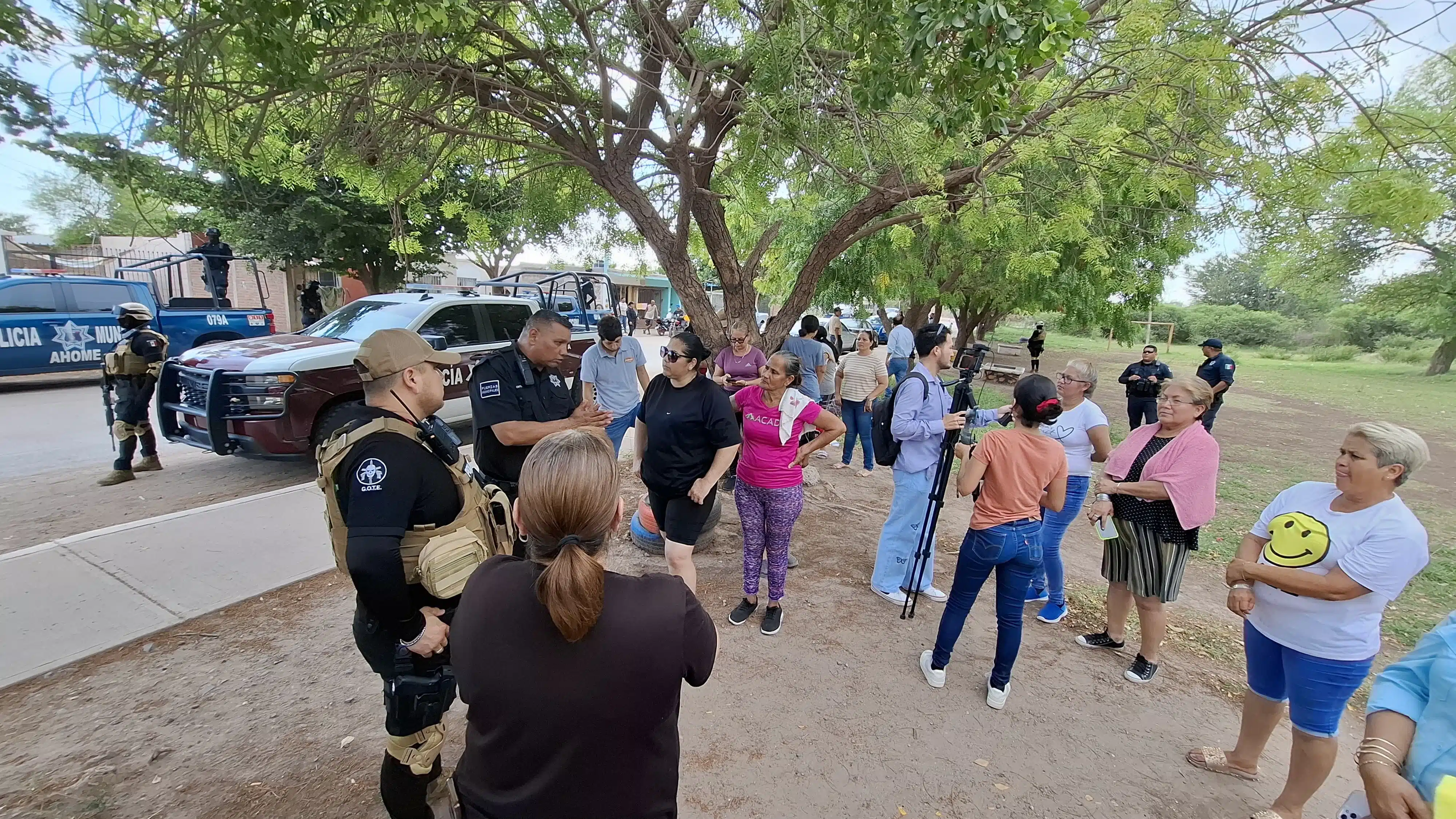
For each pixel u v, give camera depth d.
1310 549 2.15
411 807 1.97
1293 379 23.69
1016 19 2.09
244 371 5.45
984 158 4.92
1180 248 5.96
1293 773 2.29
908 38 2.37
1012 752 2.71
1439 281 20.97
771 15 3.70
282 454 5.54
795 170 4.47
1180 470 2.96
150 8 2.37
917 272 11.10
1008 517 2.83
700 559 4.59
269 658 3.10
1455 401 17.97
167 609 3.42
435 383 1.87
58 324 9.52
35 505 5.10
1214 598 4.56
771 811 2.34
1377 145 3.46
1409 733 1.41
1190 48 3.54
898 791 2.46
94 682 2.85
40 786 2.26
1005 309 15.99
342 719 2.70
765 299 15.09
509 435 3.03
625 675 1.14
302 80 2.44
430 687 1.77
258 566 3.94
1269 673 2.40
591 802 1.15
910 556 4.03
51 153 2.38
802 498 3.53
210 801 2.24
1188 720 2.99
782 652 3.41
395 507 1.66
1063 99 4.19
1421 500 7.92
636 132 4.55
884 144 3.88
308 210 14.24
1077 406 3.82
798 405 3.40
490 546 1.99
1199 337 45.44
